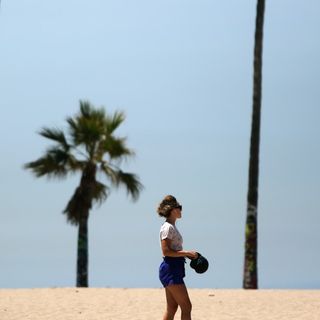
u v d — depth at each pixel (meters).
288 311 39.81
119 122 80.44
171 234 26.44
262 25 64.50
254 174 63.25
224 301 44.41
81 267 79.38
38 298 46.53
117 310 40.41
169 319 27.23
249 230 62.72
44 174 79.19
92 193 79.88
